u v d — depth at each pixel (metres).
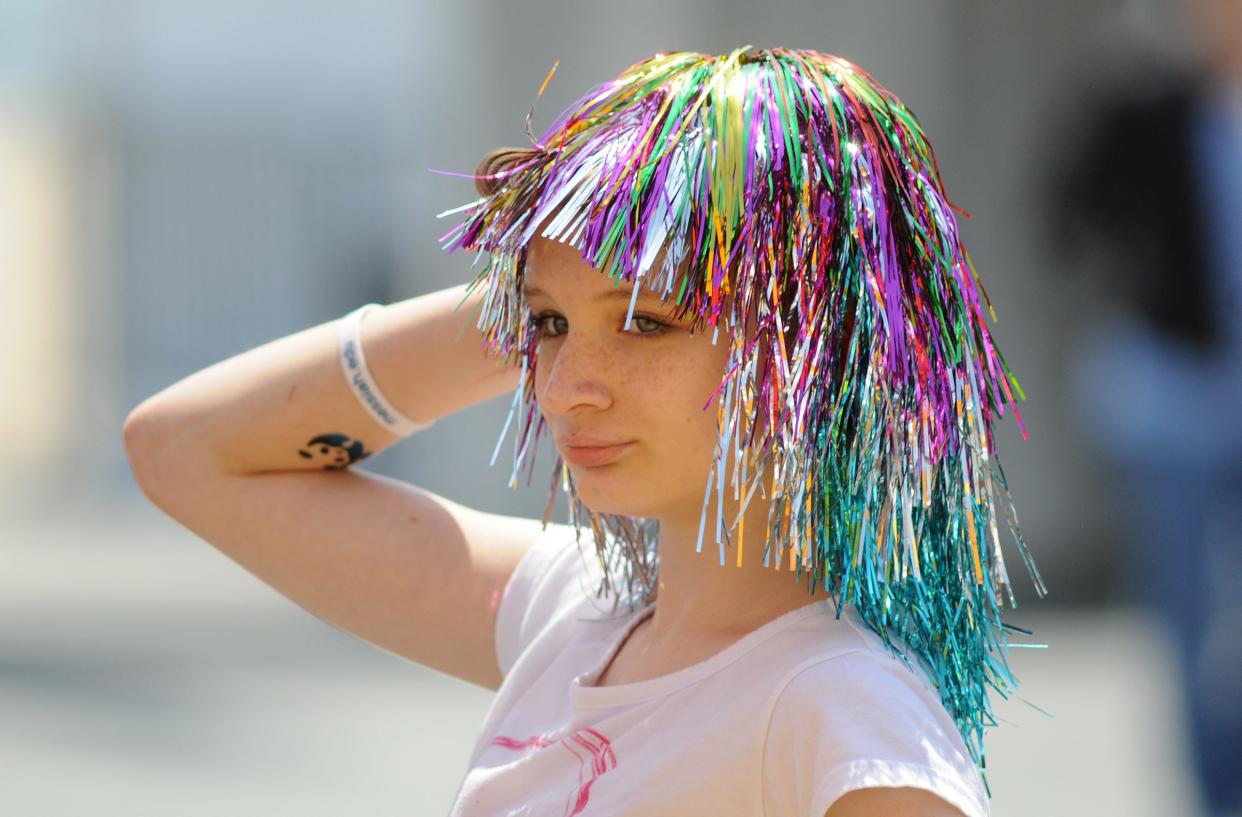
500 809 4.86
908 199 4.52
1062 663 19.36
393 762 16.12
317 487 6.03
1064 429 23.03
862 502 4.40
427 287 28.20
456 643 5.82
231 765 15.93
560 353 4.55
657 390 4.47
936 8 23.30
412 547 5.89
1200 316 12.72
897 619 4.63
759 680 4.43
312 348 5.97
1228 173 12.90
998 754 15.78
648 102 4.55
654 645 4.88
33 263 36.62
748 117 4.38
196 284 36.09
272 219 35.66
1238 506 12.70
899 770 4.03
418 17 31.20
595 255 4.41
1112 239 13.20
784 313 4.41
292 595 6.06
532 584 5.72
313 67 35.00
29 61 36.44
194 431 6.06
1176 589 12.94
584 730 4.73
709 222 4.34
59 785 15.15
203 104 35.75
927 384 4.46
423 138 28.88
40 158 36.53
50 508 34.62
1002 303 23.20
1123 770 15.16
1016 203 23.22
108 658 21.09
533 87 24.12
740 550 4.30
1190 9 13.30
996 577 4.82
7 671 20.16
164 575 27.56
